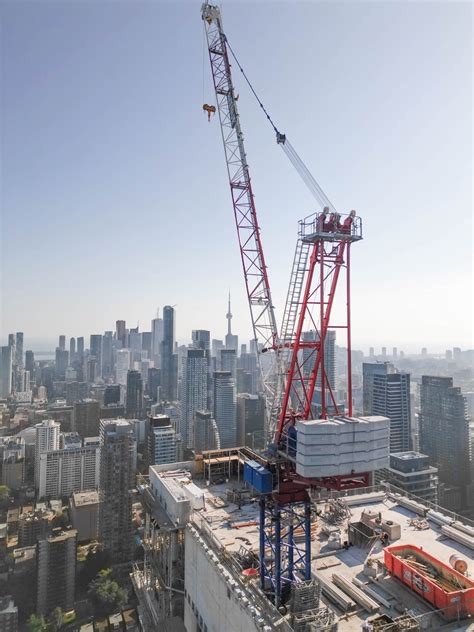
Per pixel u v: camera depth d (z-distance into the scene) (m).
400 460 171.88
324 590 45.78
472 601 39.28
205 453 81.75
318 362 53.28
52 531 193.12
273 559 52.88
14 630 150.75
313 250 53.25
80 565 183.50
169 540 65.56
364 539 54.06
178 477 77.38
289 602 43.44
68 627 155.50
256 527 60.59
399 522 61.44
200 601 53.41
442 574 44.03
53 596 164.88
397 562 45.78
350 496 69.12
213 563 48.91
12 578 171.50
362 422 45.25
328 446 43.91
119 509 192.75
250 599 40.69
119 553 187.88
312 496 61.47
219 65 92.06
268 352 87.12
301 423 44.53
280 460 50.44
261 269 88.31
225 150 91.00
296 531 59.09
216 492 73.75
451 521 58.50
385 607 41.84
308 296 53.41
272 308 87.69
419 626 37.03
